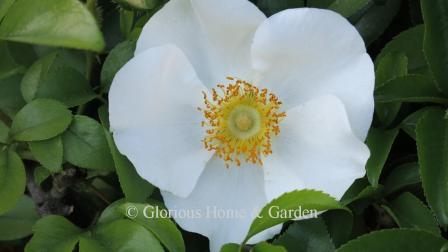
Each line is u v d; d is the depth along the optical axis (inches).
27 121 16.7
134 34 17.3
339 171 16.7
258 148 17.5
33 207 18.6
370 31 17.7
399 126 17.1
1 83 17.7
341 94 16.7
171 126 17.1
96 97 17.2
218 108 17.3
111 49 17.7
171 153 17.0
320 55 16.7
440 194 16.2
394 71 17.1
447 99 16.8
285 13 16.4
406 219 16.8
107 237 16.8
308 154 17.1
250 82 17.3
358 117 16.5
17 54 17.9
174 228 16.6
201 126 17.3
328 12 16.4
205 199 17.2
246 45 17.1
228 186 17.4
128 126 16.7
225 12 16.6
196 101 17.2
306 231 16.8
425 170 16.3
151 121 16.9
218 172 17.4
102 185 17.9
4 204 16.6
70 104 17.0
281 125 17.3
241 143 17.6
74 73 17.2
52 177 17.8
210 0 16.5
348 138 16.4
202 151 17.3
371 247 16.2
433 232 16.5
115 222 16.8
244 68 17.2
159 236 16.6
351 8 17.2
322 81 16.9
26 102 17.3
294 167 17.1
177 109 17.1
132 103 16.6
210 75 17.2
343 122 16.4
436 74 16.8
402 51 17.4
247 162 17.5
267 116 17.3
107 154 16.8
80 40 16.2
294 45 16.6
